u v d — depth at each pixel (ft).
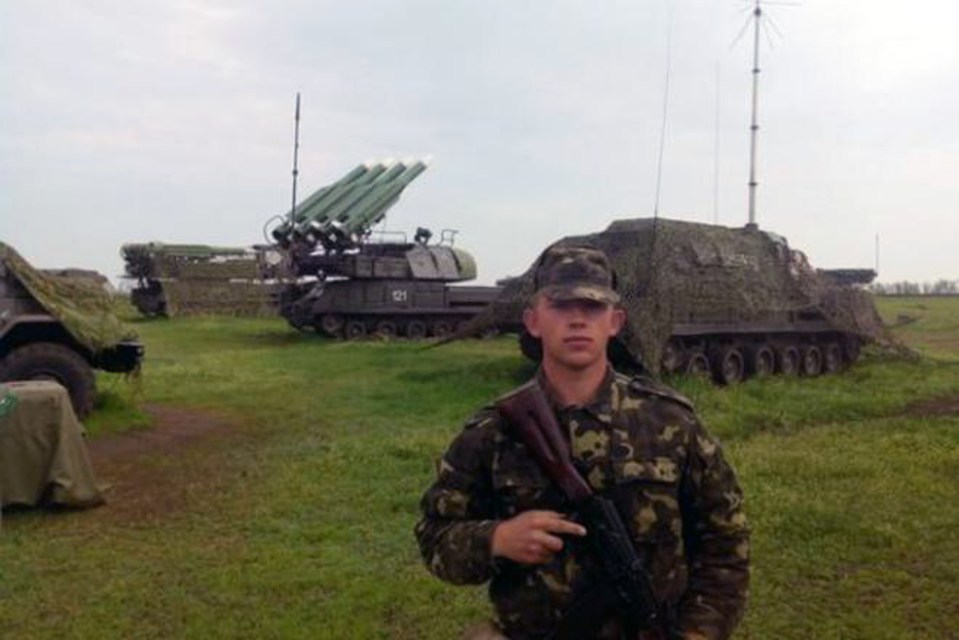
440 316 101.30
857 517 25.49
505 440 8.95
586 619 8.45
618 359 52.31
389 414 45.78
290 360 72.23
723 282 57.62
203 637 18.15
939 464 32.55
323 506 27.94
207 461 34.96
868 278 75.25
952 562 22.13
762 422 42.80
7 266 40.37
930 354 81.82
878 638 17.97
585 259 8.99
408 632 18.45
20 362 40.11
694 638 8.65
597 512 8.41
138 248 128.57
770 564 22.11
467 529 8.71
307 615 19.25
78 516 27.35
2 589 20.95
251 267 132.05
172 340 96.48
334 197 101.76
